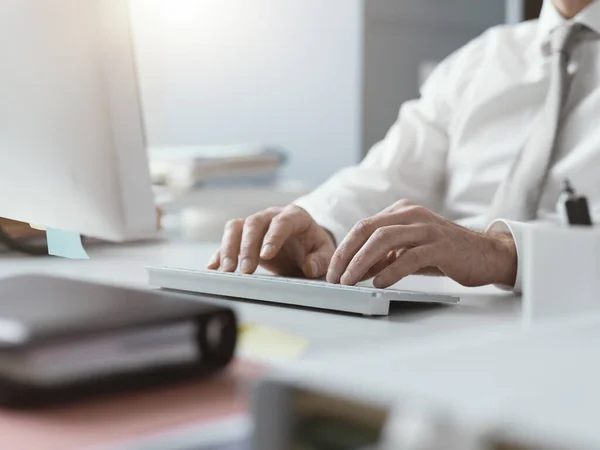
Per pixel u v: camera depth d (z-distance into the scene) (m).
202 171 2.19
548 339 0.27
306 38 2.96
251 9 3.06
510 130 1.47
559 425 0.18
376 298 0.65
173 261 1.00
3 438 0.32
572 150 1.30
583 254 0.44
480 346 0.26
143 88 2.07
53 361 0.35
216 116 3.18
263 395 0.21
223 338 0.40
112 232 0.72
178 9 3.05
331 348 0.53
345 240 0.78
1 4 0.71
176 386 0.39
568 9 1.33
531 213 1.17
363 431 0.20
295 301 0.70
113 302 0.41
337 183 1.42
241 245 0.87
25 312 0.38
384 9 2.88
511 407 0.19
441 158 1.54
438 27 3.04
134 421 0.34
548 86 1.44
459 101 1.55
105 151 0.69
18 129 0.75
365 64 2.85
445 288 0.87
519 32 1.55
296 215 0.92
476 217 1.40
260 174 2.39
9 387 0.35
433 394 0.20
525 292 0.46
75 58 0.68
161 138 2.16
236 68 3.12
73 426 0.34
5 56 0.73
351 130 2.88
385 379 0.22
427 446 0.18
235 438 0.32
